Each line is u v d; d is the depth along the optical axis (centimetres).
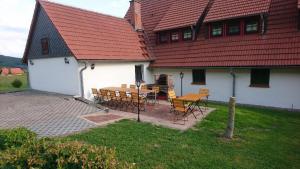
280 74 1327
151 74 1906
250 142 786
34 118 1005
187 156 646
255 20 1450
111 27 1772
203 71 1631
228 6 1583
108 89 1380
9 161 420
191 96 1180
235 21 1523
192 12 1773
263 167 605
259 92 1407
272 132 905
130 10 2083
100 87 1502
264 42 1384
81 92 1408
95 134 797
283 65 1242
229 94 1522
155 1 2178
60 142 465
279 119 1109
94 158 390
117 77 1612
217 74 1559
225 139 807
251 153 691
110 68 1558
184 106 1018
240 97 1481
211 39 1625
